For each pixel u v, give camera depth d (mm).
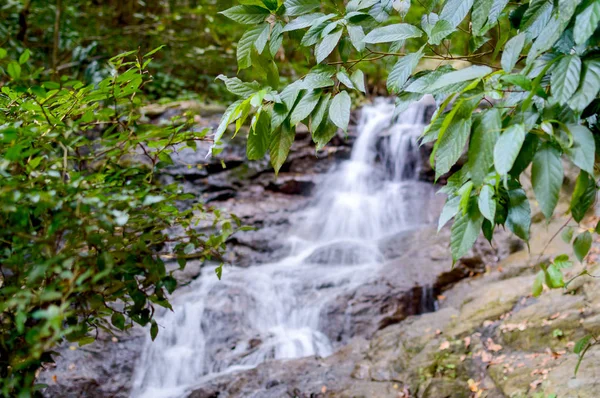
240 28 7781
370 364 3637
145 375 3922
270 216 5914
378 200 6309
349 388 3393
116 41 7227
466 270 4641
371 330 4160
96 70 5156
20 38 6047
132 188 1321
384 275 4660
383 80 8141
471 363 3346
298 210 6105
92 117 1334
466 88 1003
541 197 953
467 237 1173
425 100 6965
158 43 7633
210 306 4449
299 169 6570
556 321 3359
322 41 1302
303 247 5605
